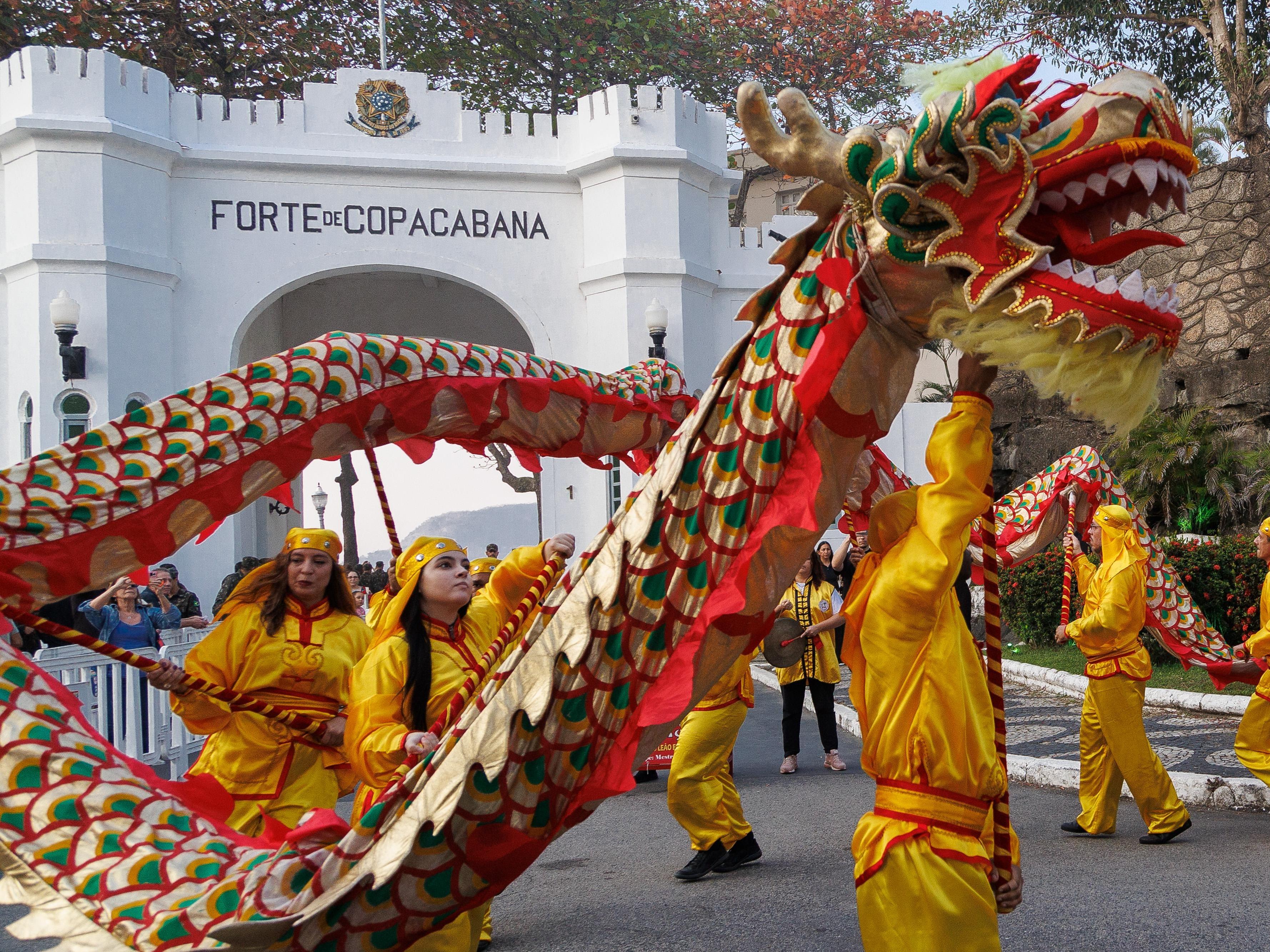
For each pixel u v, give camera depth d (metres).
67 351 15.62
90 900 2.52
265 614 4.80
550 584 4.14
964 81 2.72
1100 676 6.46
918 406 20.08
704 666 2.92
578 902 5.79
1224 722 10.01
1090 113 2.65
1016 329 2.66
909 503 3.35
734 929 5.16
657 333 17.97
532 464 3.79
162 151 17.00
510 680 2.75
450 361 3.41
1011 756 9.05
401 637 4.12
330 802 4.90
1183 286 19.52
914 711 3.20
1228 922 4.89
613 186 18.66
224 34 26.27
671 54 30.48
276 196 17.88
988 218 2.65
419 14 28.19
